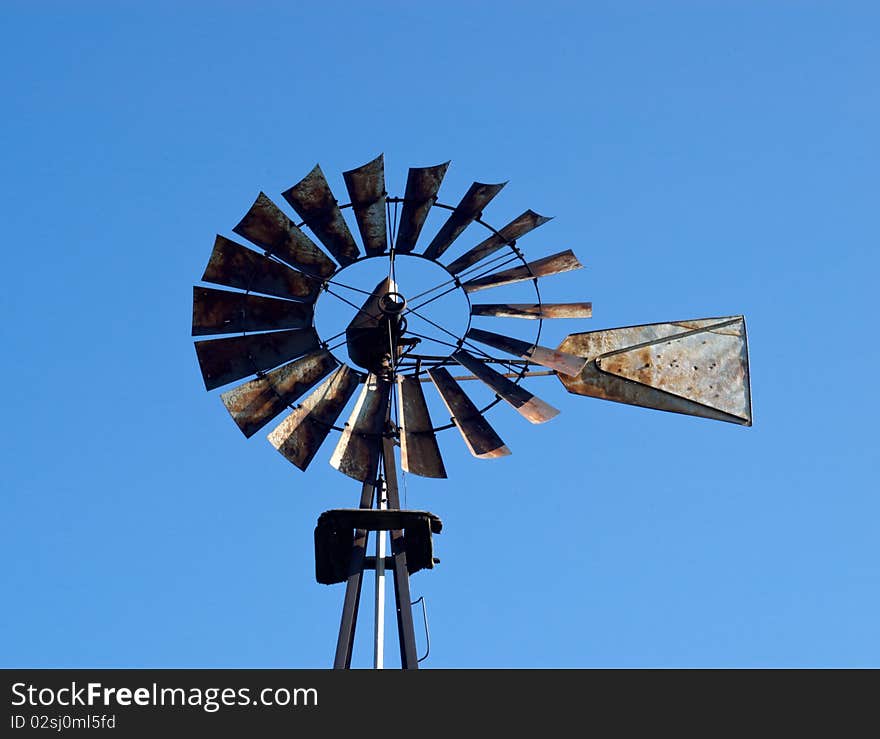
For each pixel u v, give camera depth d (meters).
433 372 18.81
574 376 19.52
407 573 17.14
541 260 19.34
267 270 18.64
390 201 19.03
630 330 20.08
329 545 17.33
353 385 18.47
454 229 19.16
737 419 19.61
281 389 18.22
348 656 16.66
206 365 18.20
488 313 19.12
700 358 19.92
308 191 18.83
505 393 18.50
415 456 17.97
